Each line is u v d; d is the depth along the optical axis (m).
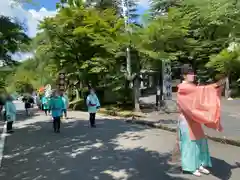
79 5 26.14
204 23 7.55
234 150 8.55
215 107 5.90
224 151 8.41
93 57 25.61
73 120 17.48
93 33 23.77
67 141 10.94
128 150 9.13
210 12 6.50
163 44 15.71
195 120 6.06
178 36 14.21
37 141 11.17
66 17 25.14
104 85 27.44
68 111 25.14
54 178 6.69
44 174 7.04
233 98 23.00
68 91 34.62
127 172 6.90
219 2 6.00
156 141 10.40
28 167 7.70
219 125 5.93
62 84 29.25
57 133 12.88
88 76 26.88
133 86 23.45
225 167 6.89
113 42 20.52
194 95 6.01
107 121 16.83
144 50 16.80
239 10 5.79
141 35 17.30
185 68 6.18
